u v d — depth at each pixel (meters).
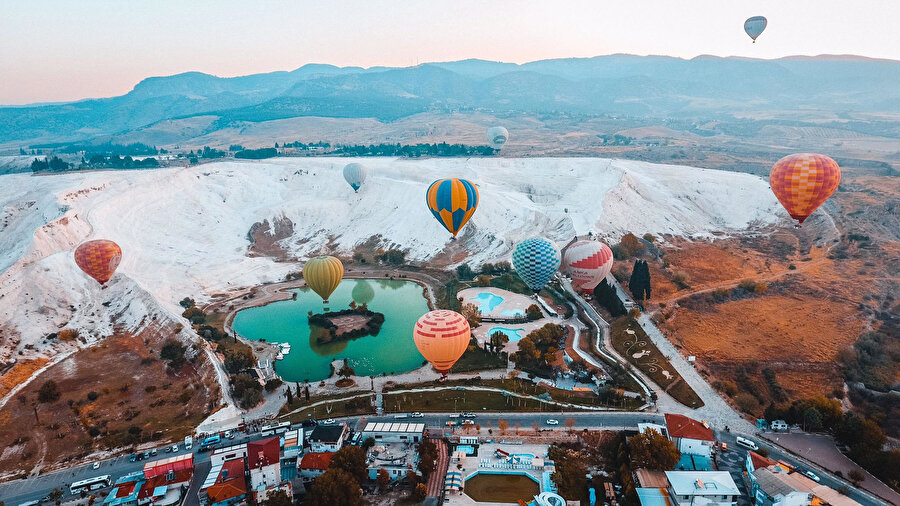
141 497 70.50
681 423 79.25
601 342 111.25
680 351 105.06
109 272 121.06
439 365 95.62
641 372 99.50
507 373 102.25
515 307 130.75
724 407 88.81
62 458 81.38
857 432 77.38
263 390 99.19
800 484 67.12
